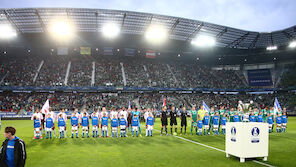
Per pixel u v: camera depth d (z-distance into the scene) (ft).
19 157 17.78
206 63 208.64
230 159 29.45
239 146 28.27
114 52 174.50
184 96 171.63
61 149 36.42
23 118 124.06
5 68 162.09
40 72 161.89
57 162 28.07
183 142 43.14
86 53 164.35
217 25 131.23
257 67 202.69
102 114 51.11
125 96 159.63
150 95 165.27
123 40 151.53
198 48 167.94
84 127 49.78
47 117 48.44
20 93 150.41
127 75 172.65
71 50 167.43
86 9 111.96
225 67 211.41
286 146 39.63
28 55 172.86
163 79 175.42
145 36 145.28
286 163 27.58
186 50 173.37
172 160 28.86
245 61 199.52
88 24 128.06
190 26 132.87
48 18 119.44
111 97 156.66
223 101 172.65
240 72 205.16
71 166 26.20
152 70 184.14
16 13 113.29
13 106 136.36
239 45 163.84
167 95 168.66
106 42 154.71
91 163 27.48
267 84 187.01
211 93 181.06
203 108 59.67
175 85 170.50
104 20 124.26
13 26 125.90
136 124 51.67
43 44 153.48
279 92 179.63
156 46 164.14
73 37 144.36
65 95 153.07
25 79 153.69
